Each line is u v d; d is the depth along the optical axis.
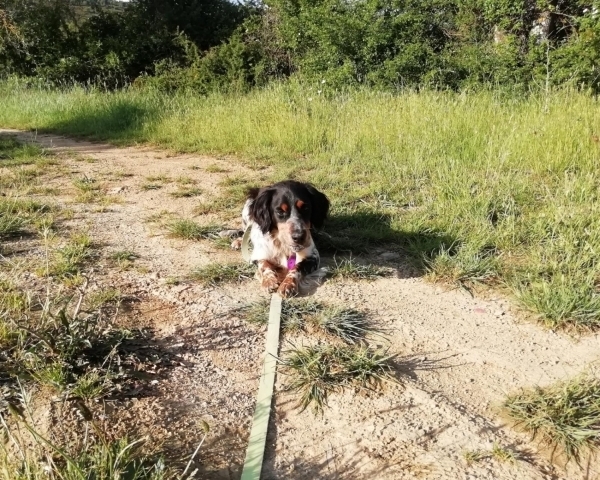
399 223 1.63
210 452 0.76
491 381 0.94
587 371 0.96
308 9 5.37
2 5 7.80
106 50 8.19
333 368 0.95
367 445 0.79
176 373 0.93
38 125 4.56
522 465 0.75
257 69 6.33
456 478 0.73
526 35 4.38
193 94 5.25
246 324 1.11
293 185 1.38
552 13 4.27
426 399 0.89
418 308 1.19
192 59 7.42
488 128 2.49
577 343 1.05
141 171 2.61
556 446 0.79
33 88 6.23
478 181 1.92
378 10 4.82
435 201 1.80
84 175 2.48
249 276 1.35
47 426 0.75
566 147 2.09
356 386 0.91
